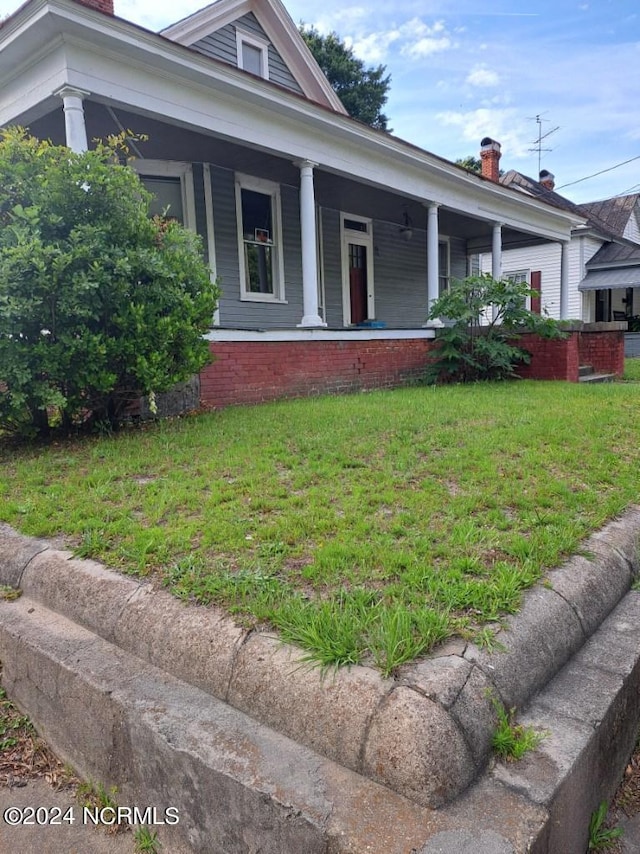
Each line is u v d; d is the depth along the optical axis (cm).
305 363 767
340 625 171
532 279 2080
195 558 231
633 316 2148
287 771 139
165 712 165
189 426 504
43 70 579
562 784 133
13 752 207
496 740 141
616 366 1073
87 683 182
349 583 207
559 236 1404
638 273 1889
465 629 171
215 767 144
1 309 395
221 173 922
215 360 611
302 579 212
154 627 191
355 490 314
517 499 295
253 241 984
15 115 626
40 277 406
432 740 130
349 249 1225
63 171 431
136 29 569
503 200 1182
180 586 208
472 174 1059
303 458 391
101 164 450
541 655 171
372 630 170
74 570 231
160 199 885
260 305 1001
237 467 369
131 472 369
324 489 321
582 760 143
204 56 629
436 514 278
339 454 393
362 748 137
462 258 1554
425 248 1421
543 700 163
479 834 119
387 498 299
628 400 626
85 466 387
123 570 228
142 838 167
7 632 218
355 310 1250
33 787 194
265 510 291
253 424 504
